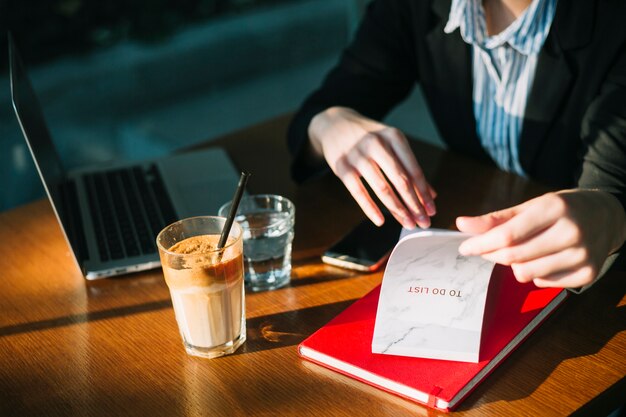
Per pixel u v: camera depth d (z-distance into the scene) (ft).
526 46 4.18
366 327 2.99
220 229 3.05
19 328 3.22
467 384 2.63
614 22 3.95
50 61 14.51
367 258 3.51
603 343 2.89
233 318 2.91
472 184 4.21
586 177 3.62
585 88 4.15
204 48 15.25
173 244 3.00
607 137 3.71
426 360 2.77
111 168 4.64
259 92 13.42
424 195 3.59
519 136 4.64
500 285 3.11
